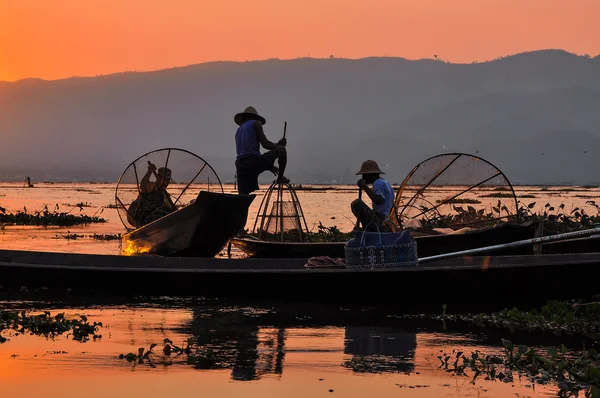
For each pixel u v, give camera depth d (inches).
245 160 1405.0
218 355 748.0
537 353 788.6
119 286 1111.0
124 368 691.4
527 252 1307.8
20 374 666.2
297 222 1515.7
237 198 1227.2
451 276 1038.4
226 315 968.9
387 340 837.2
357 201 1173.7
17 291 1126.4
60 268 1115.9
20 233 2299.5
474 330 906.1
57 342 790.5
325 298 1060.5
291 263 1259.2
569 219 2089.1
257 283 1078.4
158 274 1098.7
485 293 1047.0
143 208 1472.7
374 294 1047.0
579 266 1034.7
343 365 720.3
